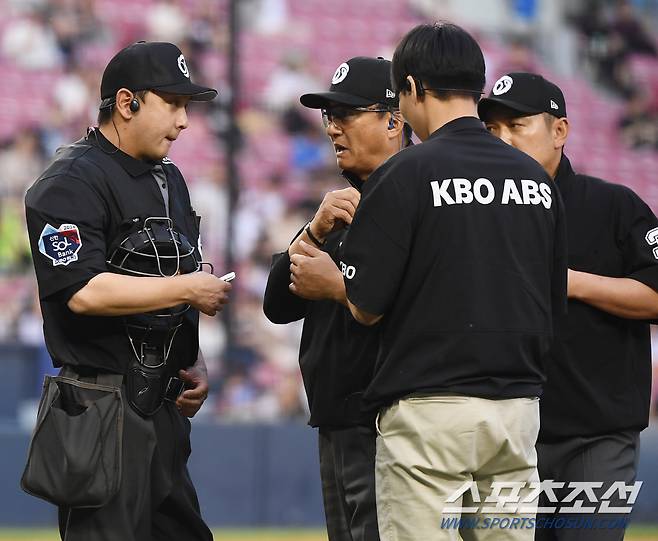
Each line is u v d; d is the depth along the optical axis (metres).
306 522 35.16
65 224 12.71
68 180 12.93
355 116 14.03
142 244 13.15
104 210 13.12
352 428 13.75
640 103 56.12
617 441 15.09
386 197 11.49
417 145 11.82
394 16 55.03
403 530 11.58
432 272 11.45
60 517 13.47
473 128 12.00
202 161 48.28
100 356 13.10
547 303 11.87
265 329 43.78
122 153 13.52
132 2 50.34
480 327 11.34
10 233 44.78
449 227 11.43
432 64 11.99
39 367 37.19
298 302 14.70
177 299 12.69
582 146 54.91
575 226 15.20
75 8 49.72
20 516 33.38
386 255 11.45
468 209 11.48
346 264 11.73
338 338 13.77
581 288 14.61
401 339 11.59
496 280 11.47
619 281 14.76
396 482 11.65
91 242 12.80
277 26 52.84
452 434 11.31
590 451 15.08
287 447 35.16
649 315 14.83
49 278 12.66
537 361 11.84
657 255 14.86
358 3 54.53
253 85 51.06
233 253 42.69
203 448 34.31
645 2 57.00
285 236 47.84
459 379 11.34
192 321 13.91
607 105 55.81
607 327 15.02
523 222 11.71
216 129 49.22
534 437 11.87
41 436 12.76
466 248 11.42
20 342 37.91
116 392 12.99
